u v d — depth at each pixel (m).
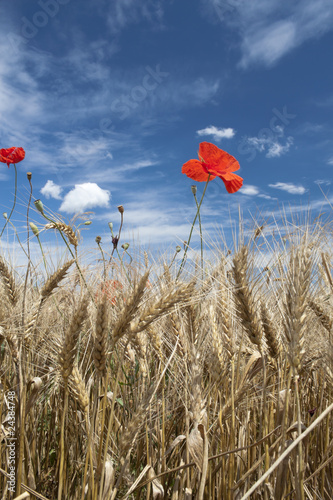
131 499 0.37
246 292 0.33
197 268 0.41
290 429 0.30
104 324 0.29
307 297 0.29
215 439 0.37
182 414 0.41
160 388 0.40
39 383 0.33
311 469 0.37
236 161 0.56
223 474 0.33
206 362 0.40
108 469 0.30
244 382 0.35
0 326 0.34
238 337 0.41
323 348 0.37
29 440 0.39
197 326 0.39
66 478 0.36
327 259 0.39
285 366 0.36
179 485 0.35
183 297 0.31
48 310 0.47
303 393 0.43
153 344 0.40
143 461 0.41
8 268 0.42
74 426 0.41
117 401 0.40
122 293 0.37
